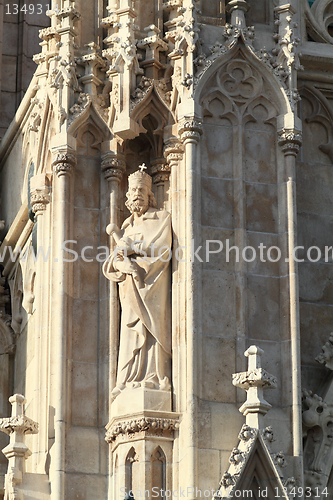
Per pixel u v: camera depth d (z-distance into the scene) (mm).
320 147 40625
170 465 34969
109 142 38594
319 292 39031
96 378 36875
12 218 45531
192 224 36344
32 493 35375
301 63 40875
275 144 37906
